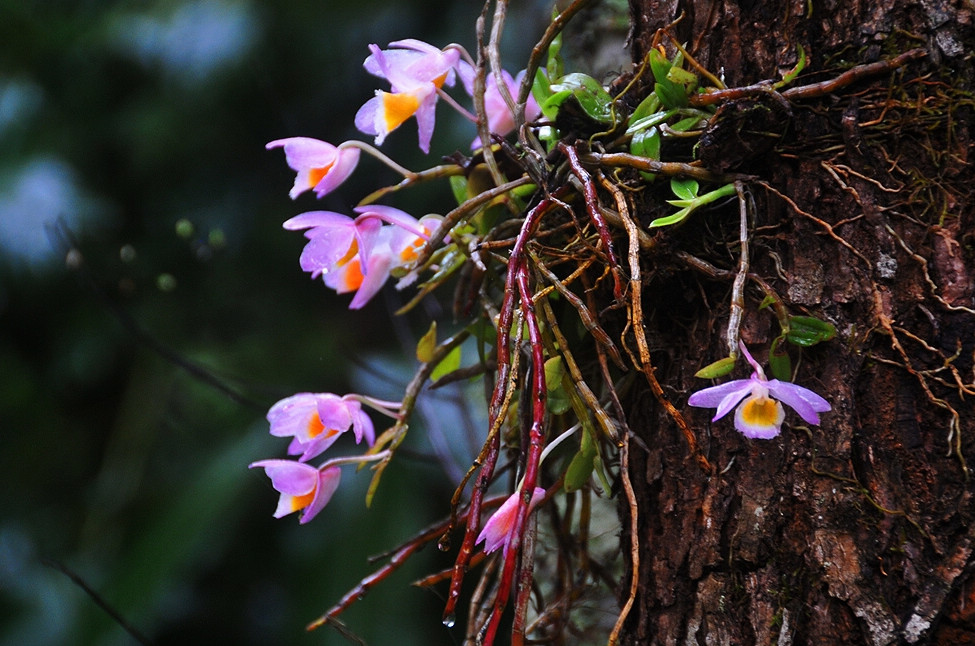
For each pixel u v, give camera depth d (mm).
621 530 2043
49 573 3584
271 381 3773
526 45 3799
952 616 1969
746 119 1998
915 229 1984
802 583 1988
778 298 1990
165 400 3811
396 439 2074
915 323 1982
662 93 2016
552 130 2055
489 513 2090
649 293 2027
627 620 2031
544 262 2027
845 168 1993
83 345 4004
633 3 2051
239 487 3449
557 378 2008
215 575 3703
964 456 1974
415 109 2059
